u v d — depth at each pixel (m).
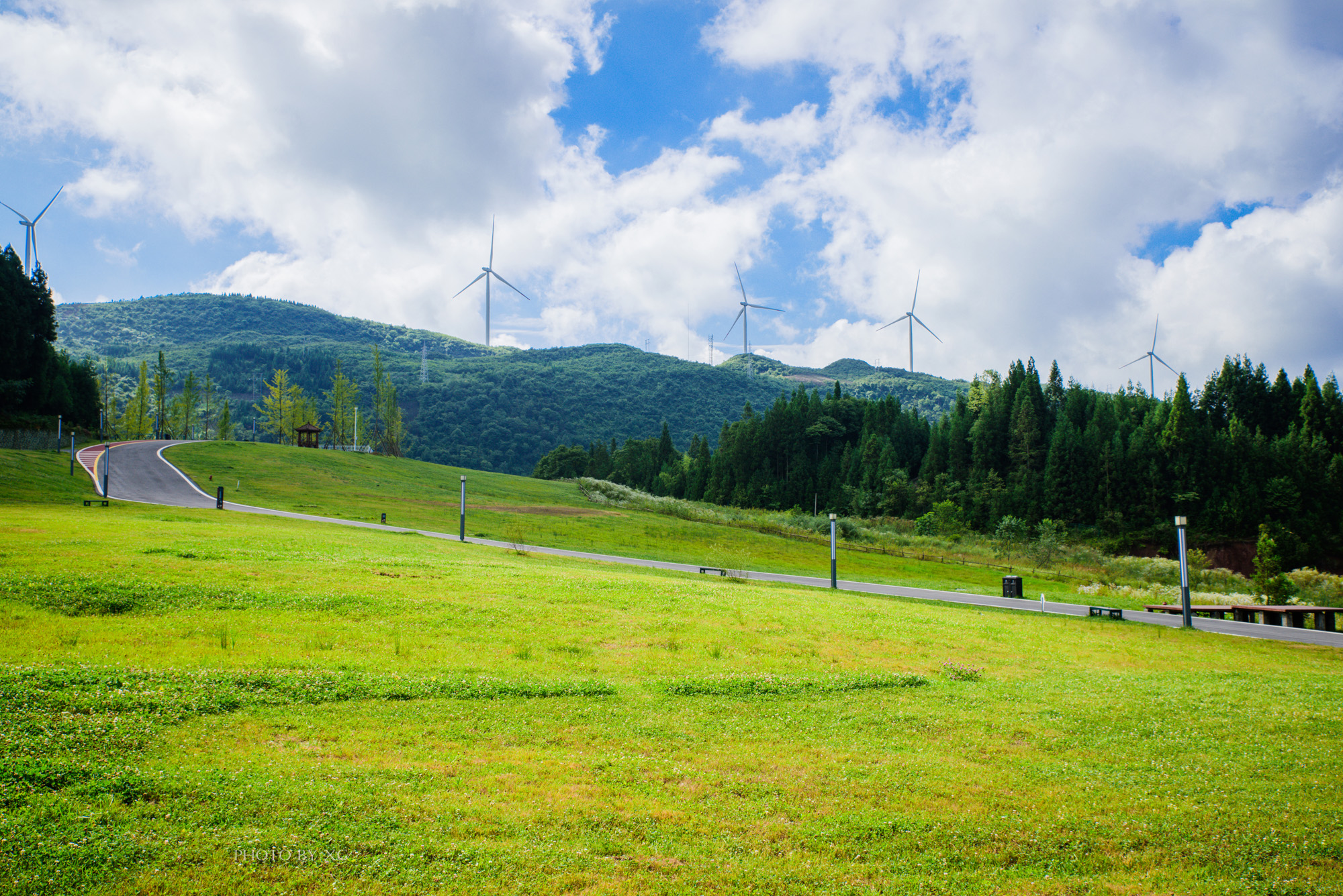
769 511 139.50
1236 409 128.12
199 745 10.88
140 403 139.00
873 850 9.16
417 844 8.52
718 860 8.71
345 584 24.42
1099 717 15.15
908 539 102.56
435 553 38.34
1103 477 116.12
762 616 26.25
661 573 42.81
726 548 69.38
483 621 21.62
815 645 22.70
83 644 15.87
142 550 26.55
